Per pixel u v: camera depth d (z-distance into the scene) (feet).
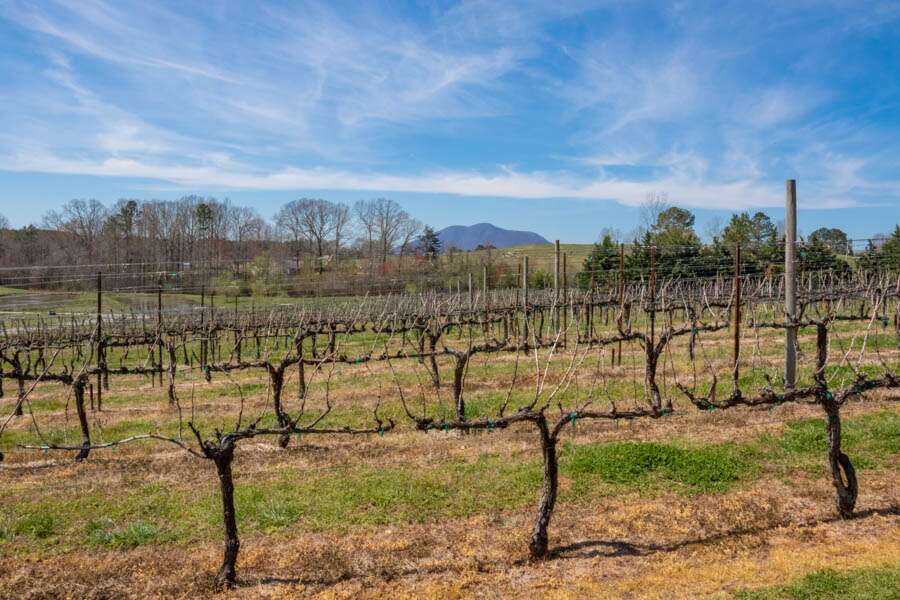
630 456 31.73
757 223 150.30
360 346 79.61
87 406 52.47
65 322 86.43
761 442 34.83
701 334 75.51
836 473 25.62
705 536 24.26
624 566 21.99
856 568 20.47
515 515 26.73
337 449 36.50
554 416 42.22
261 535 25.63
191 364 67.15
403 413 44.60
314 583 21.58
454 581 21.39
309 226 237.04
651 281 58.85
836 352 59.21
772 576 20.54
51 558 24.14
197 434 21.04
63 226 196.65
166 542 25.32
